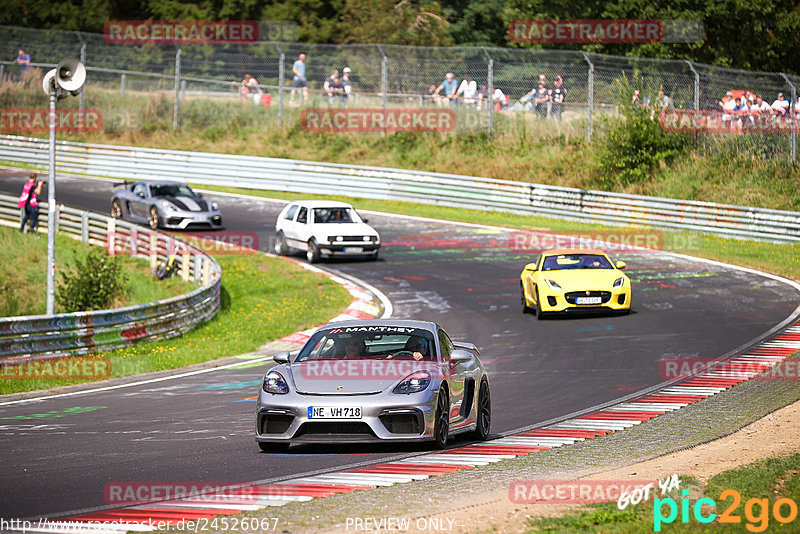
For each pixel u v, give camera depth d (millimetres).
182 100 131875
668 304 59469
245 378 42312
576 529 17281
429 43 145375
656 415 32312
